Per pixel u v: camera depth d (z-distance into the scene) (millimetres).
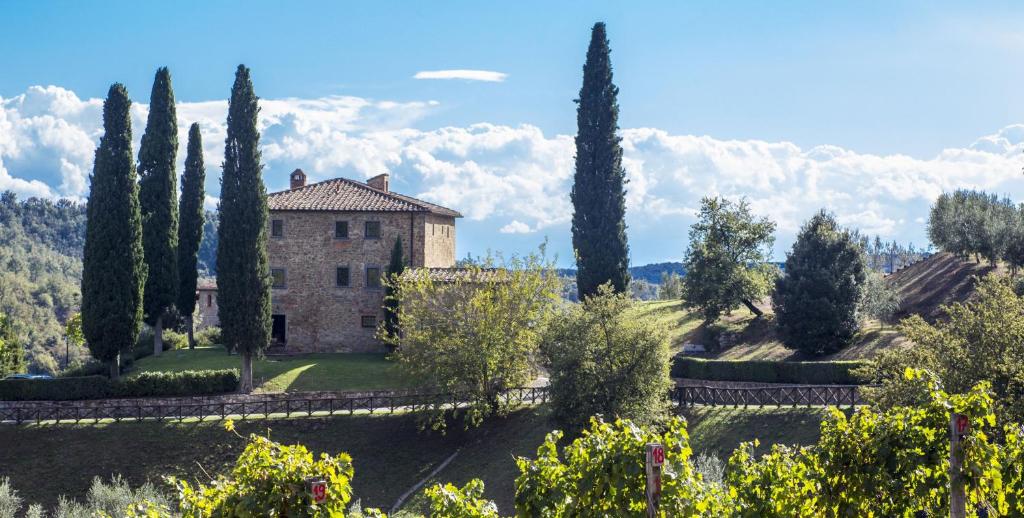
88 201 58000
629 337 46688
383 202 70625
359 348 69250
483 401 50344
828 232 63000
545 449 17609
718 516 17406
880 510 17531
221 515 15164
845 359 58906
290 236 69625
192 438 49156
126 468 46906
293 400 53438
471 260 63219
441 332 52188
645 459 16000
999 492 17391
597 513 16297
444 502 17203
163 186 68062
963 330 35562
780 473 18109
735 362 54750
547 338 48750
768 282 73312
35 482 45625
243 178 56969
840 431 17953
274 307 69438
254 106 57969
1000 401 32469
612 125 68312
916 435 17141
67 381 53812
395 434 50594
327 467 15383
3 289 177750
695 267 73000
